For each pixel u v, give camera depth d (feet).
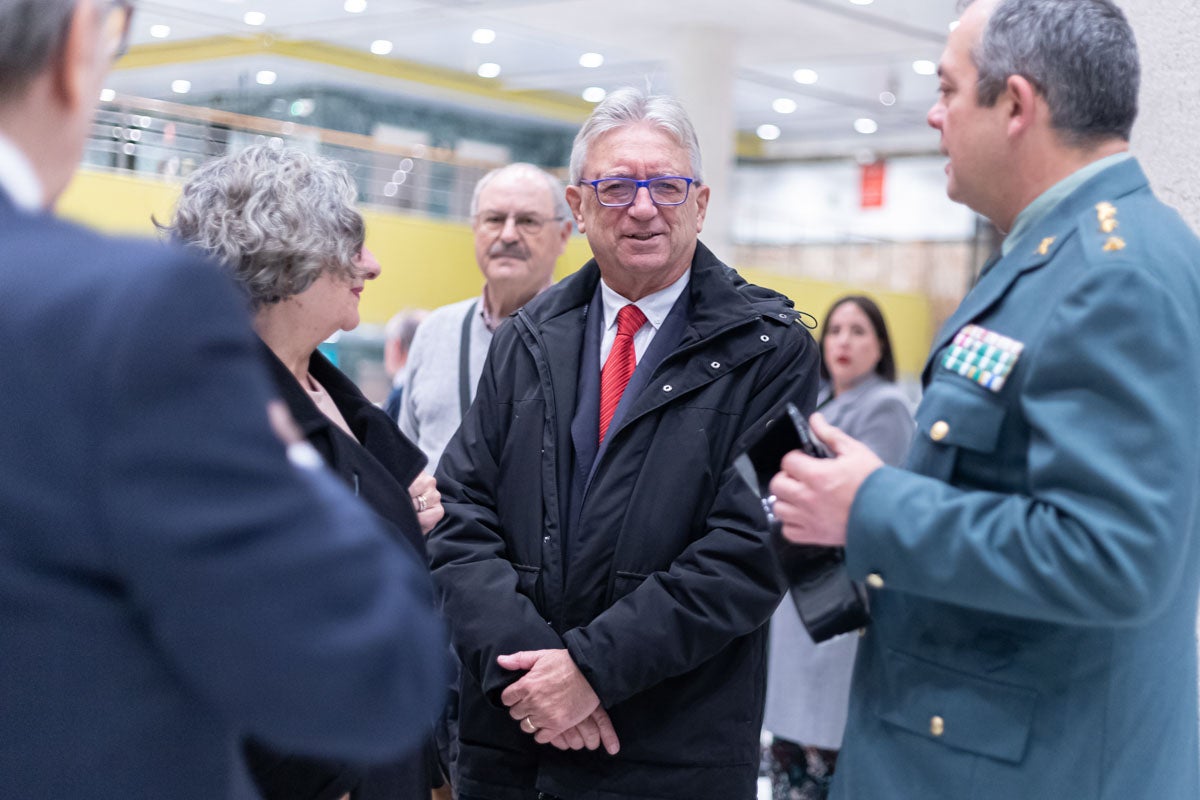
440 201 38.99
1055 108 4.80
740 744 7.05
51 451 2.72
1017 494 4.70
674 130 7.54
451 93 49.32
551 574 7.18
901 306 51.72
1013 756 4.72
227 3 38.47
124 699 2.88
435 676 3.18
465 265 38.91
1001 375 4.70
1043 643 4.72
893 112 51.98
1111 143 4.88
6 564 2.77
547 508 7.28
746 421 7.15
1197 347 4.44
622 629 6.68
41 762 2.81
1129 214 4.66
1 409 2.73
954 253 53.78
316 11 39.14
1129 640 4.65
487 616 6.97
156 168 29.94
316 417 5.62
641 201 7.30
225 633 2.75
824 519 4.83
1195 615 4.86
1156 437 4.26
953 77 5.06
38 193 3.05
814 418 5.05
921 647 5.05
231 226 5.62
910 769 5.00
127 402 2.69
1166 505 4.23
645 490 7.04
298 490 2.89
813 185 63.52
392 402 12.53
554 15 38.09
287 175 5.74
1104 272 4.45
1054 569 4.31
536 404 7.48
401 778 5.60
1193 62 7.29
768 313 7.31
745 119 56.03
